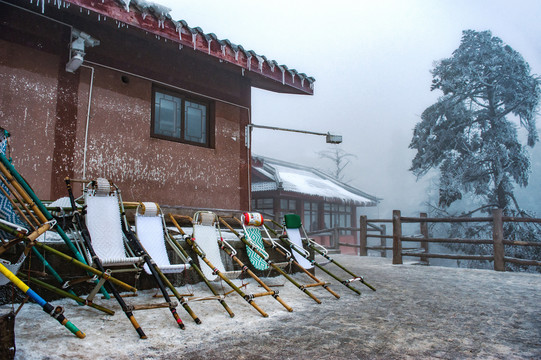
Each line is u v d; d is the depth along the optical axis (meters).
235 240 4.81
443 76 18.03
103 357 2.22
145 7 5.06
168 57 6.43
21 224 3.03
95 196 3.48
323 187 21.83
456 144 17.30
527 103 16.39
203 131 6.91
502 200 16.19
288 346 2.53
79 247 3.20
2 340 1.91
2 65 4.70
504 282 5.46
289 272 5.48
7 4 4.81
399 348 2.53
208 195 6.69
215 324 2.98
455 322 3.20
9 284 3.02
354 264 7.95
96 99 5.46
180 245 3.94
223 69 7.27
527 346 2.61
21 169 4.71
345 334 2.81
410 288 4.88
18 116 4.75
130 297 3.61
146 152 5.93
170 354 2.32
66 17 5.29
